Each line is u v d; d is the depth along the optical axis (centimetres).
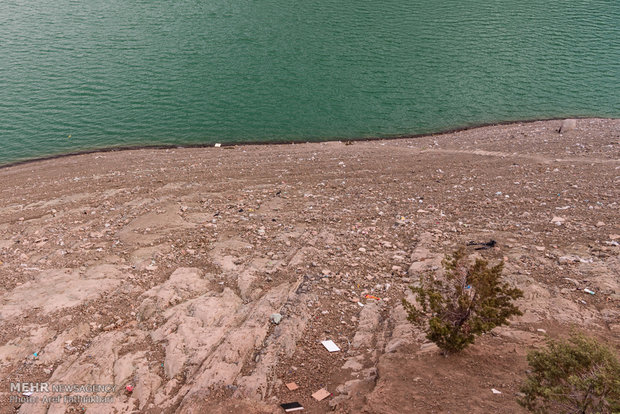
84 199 1903
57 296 1155
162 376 884
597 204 1500
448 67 3819
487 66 3841
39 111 3098
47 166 2441
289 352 925
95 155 2609
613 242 1199
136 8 5238
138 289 1198
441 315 860
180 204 1770
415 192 1833
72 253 1409
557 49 4188
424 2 5584
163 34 4459
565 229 1335
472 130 2912
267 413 758
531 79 3622
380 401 738
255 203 1786
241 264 1296
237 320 1042
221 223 1590
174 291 1160
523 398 670
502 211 1549
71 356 957
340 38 4422
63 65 3756
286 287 1148
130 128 2947
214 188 1978
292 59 3966
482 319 839
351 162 2300
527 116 3097
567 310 951
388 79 3619
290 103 3288
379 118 3106
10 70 3631
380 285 1152
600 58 3997
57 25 4662
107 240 1504
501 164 2119
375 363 877
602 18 5022
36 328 1040
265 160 2392
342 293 1126
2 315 1080
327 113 3164
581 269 1098
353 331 995
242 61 3925
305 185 1989
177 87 3475
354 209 1678
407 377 801
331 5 5444
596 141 2356
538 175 1900
